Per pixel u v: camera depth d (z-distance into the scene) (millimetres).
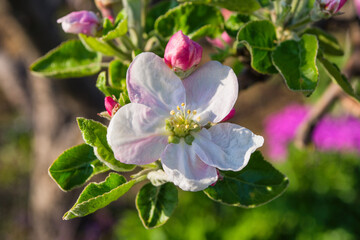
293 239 708
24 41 524
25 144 1144
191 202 741
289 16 243
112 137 212
